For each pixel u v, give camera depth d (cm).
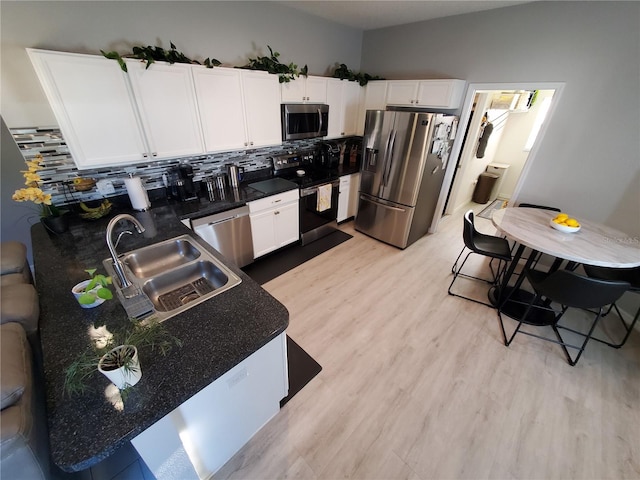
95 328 112
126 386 88
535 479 139
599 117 252
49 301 128
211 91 231
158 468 104
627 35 227
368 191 369
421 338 223
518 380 189
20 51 171
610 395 180
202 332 112
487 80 311
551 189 291
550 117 276
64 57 164
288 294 272
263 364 129
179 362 99
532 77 281
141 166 238
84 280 143
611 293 174
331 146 378
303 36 322
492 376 192
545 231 226
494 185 539
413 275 307
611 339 224
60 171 204
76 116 178
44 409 108
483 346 216
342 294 274
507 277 251
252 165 323
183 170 248
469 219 246
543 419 165
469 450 150
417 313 250
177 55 207
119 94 190
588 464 145
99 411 83
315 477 138
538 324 238
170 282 156
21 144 186
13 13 163
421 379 189
